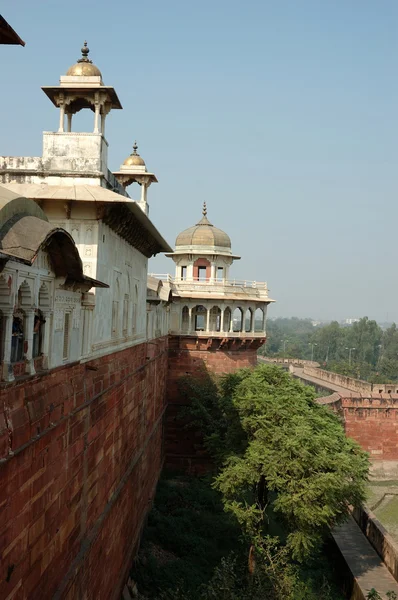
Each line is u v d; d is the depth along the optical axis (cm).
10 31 888
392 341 13200
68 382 1322
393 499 4200
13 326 1037
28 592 1063
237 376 3166
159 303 2945
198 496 3180
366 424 5047
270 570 2061
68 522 1309
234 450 2644
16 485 991
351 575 2503
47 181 1831
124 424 2016
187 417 3762
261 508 2566
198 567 2416
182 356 3959
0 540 930
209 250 4691
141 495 2469
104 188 1783
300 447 2341
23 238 952
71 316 1338
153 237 2352
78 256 1164
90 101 1908
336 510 2370
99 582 1608
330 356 14412
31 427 1049
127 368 2077
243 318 4184
